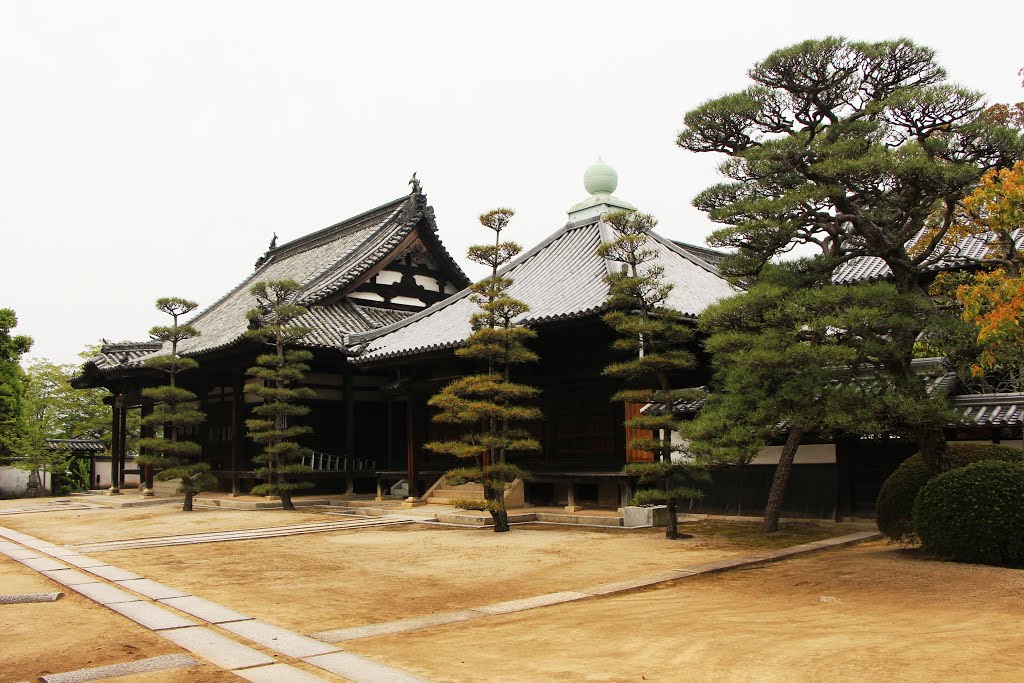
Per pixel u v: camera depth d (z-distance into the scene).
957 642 7.29
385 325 28.67
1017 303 10.84
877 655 7.00
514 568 12.55
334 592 10.87
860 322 11.09
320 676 6.85
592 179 26.00
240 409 27.83
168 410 24.94
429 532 17.58
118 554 14.65
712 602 9.86
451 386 17.45
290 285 23.61
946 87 10.81
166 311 24.91
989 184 11.59
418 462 25.62
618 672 6.84
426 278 32.62
